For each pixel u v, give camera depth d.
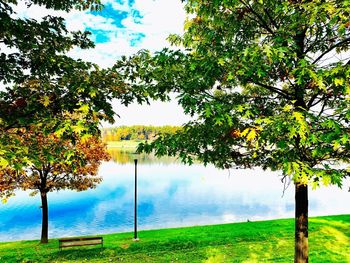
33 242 18.39
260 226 18.41
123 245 15.72
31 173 17.64
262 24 6.95
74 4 6.68
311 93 6.98
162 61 6.41
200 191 50.53
